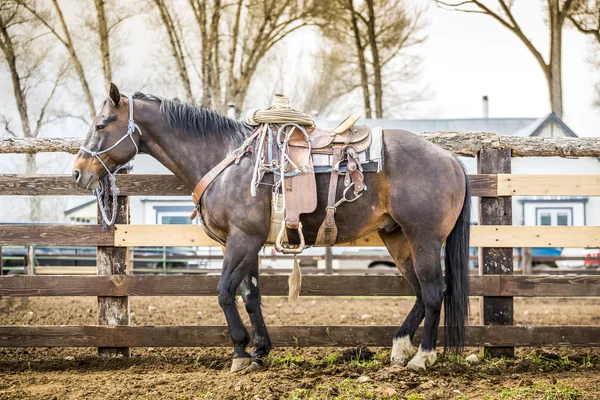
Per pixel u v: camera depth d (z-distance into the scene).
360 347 4.76
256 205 4.08
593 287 4.79
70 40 21.80
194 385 3.85
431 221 4.12
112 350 4.85
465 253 4.29
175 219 14.08
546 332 4.77
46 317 7.30
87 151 4.26
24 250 12.34
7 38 21.16
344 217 4.19
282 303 9.73
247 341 4.25
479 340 4.78
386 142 4.25
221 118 4.39
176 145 4.35
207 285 4.83
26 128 21.67
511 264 4.89
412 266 4.50
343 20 24.81
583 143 4.88
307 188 4.09
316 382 3.90
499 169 4.91
